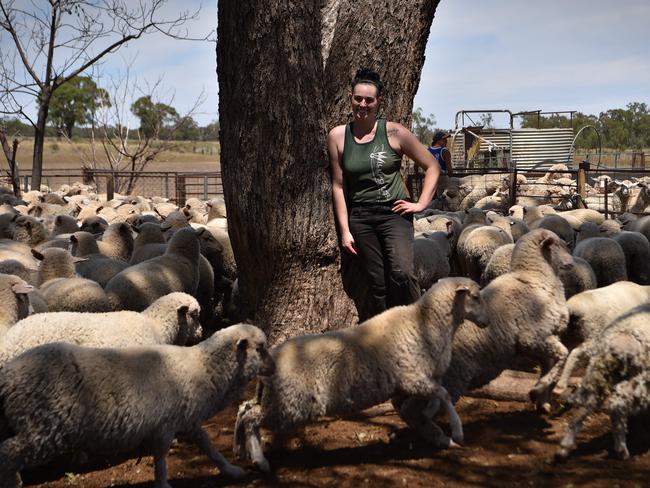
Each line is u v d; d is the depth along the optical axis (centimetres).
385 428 555
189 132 7619
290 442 532
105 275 820
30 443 405
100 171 2741
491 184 2386
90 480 482
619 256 885
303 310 642
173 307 582
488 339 557
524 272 583
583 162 1678
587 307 620
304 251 633
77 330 525
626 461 481
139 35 2383
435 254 952
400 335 495
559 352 565
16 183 2136
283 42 600
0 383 406
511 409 590
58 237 1072
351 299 656
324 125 629
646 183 2297
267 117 611
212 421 578
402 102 692
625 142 6588
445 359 511
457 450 509
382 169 570
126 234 1016
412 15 684
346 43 661
